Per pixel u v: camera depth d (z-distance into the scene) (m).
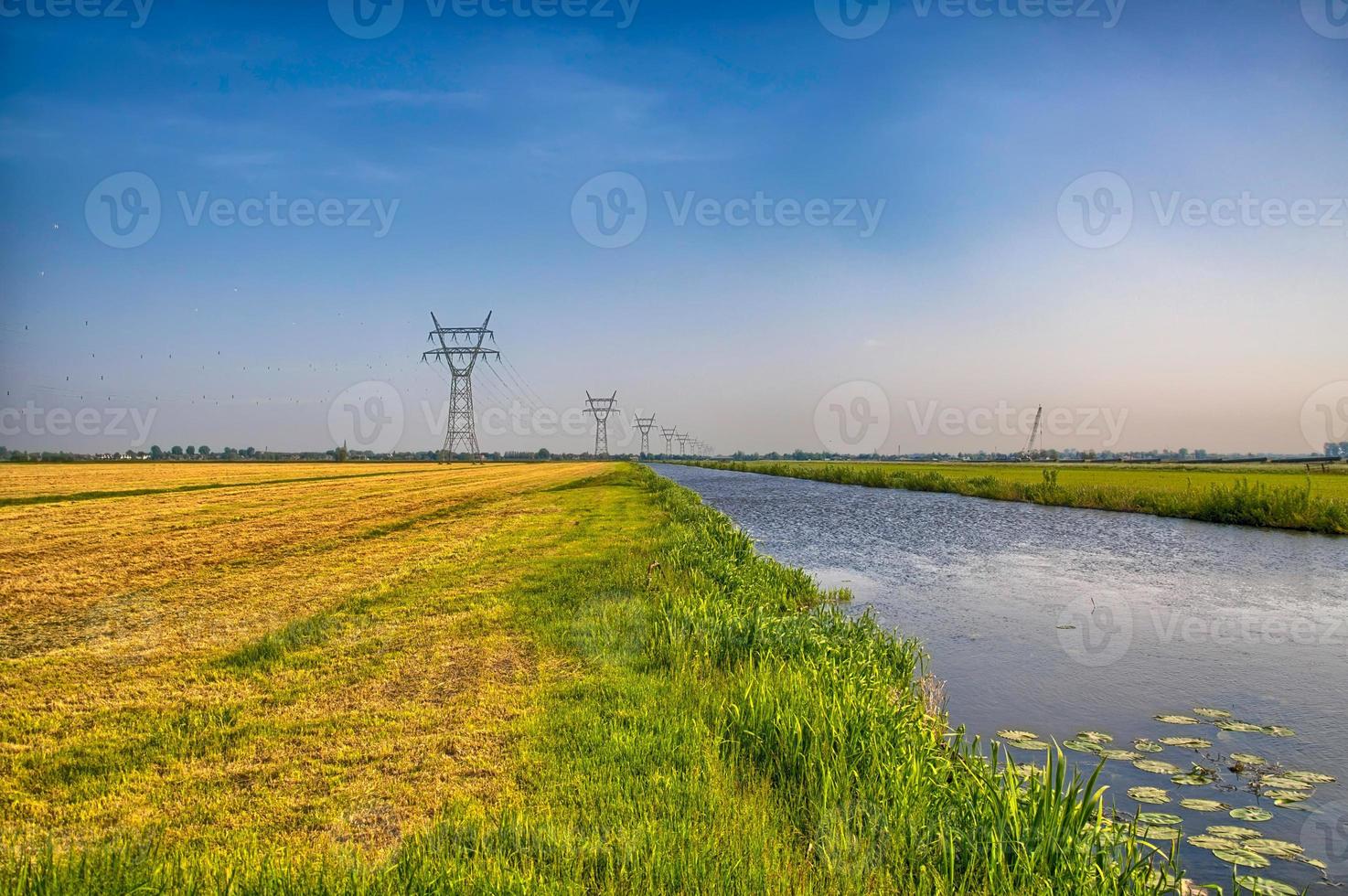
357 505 33.03
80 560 16.70
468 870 3.90
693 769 5.35
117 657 8.70
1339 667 9.70
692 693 7.10
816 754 5.35
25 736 6.27
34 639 9.62
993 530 26.45
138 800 5.09
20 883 3.68
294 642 9.23
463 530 22.42
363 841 4.51
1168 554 20.31
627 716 6.54
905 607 13.34
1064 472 70.69
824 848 4.34
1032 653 10.29
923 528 27.41
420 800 5.06
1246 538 24.00
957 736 6.86
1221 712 7.97
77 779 5.44
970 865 4.08
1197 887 4.62
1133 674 9.33
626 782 5.18
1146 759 6.71
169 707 6.98
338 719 6.61
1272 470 71.19
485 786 5.23
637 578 13.09
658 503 32.53
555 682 7.59
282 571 15.13
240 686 7.61
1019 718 7.81
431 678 7.77
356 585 13.30
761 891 3.85
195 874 3.89
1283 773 6.38
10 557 17.06
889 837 4.41
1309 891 4.58
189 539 20.66
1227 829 5.36
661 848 4.18
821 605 12.52
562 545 18.25
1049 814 4.45
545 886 3.78
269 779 5.42
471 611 10.88
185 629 10.13
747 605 11.09
